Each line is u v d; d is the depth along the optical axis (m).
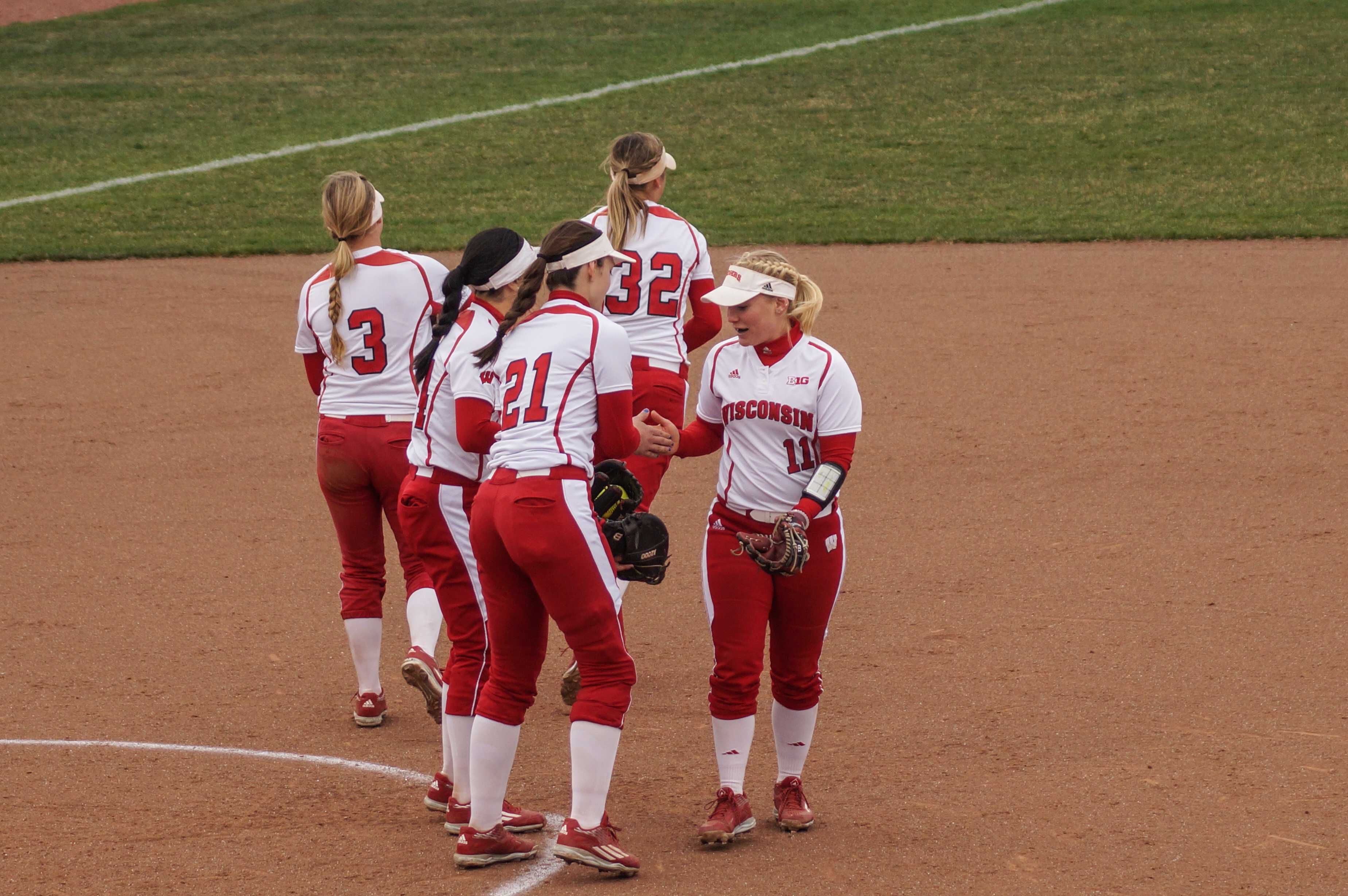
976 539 28.97
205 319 50.12
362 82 97.06
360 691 21.94
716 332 25.45
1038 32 101.00
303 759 20.62
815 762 20.00
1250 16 100.81
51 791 19.38
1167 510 30.03
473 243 17.47
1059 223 61.06
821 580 17.69
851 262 56.28
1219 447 33.88
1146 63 90.94
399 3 118.75
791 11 112.56
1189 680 22.12
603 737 16.58
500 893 16.45
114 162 79.69
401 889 16.59
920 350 43.78
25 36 110.81
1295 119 77.50
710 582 17.91
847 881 16.61
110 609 26.48
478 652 18.34
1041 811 18.23
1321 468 32.03
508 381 16.84
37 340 47.53
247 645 24.94
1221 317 45.75
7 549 29.70
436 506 18.42
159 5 119.81
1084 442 34.75
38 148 82.94
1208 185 66.69
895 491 32.12
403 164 77.25
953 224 61.88
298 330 22.31
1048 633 24.23
